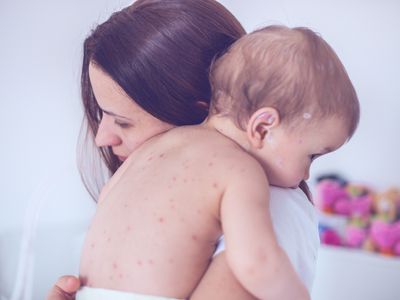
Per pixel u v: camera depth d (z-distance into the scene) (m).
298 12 1.31
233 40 0.70
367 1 1.42
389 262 1.39
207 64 0.68
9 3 1.21
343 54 1.44
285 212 0.63
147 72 0.66
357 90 1.49
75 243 1.21
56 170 1.23
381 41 1.42
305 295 0.58
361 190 1.51
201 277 0.60
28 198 1.24
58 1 1.16
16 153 1.25
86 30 1.17
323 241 1.46
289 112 0.64
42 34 1.21
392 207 1.46
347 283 1.41
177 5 0.69
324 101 0.64
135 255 0.60
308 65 0.64
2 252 1.23
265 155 0.65
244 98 0.65
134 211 0.62
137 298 0.59
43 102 1.24
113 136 0.72
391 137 1.51
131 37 0.67
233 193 0.58
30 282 1.22
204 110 0.70
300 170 0.67
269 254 0.55
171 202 0.60
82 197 1.23
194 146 0.64
